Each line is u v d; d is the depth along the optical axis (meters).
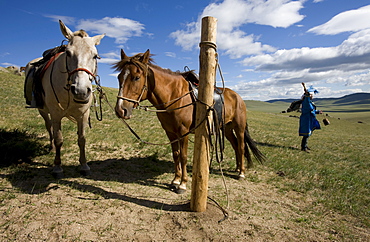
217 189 4.91
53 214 3.29
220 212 3.77
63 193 4.00
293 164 7.26
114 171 5.49
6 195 3.72
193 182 3.67
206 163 3.62
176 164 4.90
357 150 11.43
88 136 8.06
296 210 4.18
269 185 5.48
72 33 4.34
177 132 4.58
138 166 6.01
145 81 4.04
